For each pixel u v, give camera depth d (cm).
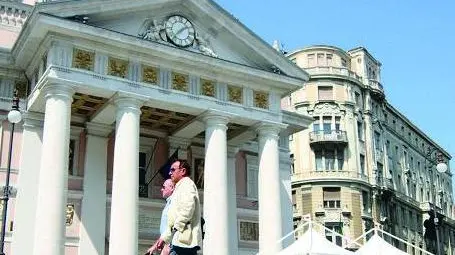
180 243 647
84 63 2178
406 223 6259
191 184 671
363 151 5544
